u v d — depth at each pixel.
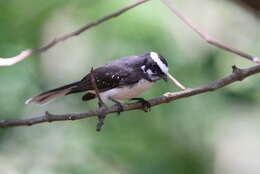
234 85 13.41
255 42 14.14
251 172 15.74
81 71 13.98
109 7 12.97
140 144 13.49
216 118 13.41
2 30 13.38
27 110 13.31
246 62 13.83
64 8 13.47
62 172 13.21
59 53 14.33
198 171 13.11
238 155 15.79
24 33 13.54
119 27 12.81
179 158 13.16
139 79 10.38
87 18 13.34
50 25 14.03
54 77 13.98
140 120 13.64
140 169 12.92
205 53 13.43
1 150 13.26
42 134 13.68
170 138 13.45
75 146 13.64
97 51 13.29
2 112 12.91
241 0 7.61
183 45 13.36
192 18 14.51
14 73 13.33
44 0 13.59
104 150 13.49
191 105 13.45
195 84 12.91
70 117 7.39
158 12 12.93
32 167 13.30
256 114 13.52
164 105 13.41
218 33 14.44
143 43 12.74
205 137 13.45
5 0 13.61
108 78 10.23
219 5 14.59
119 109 7.92
